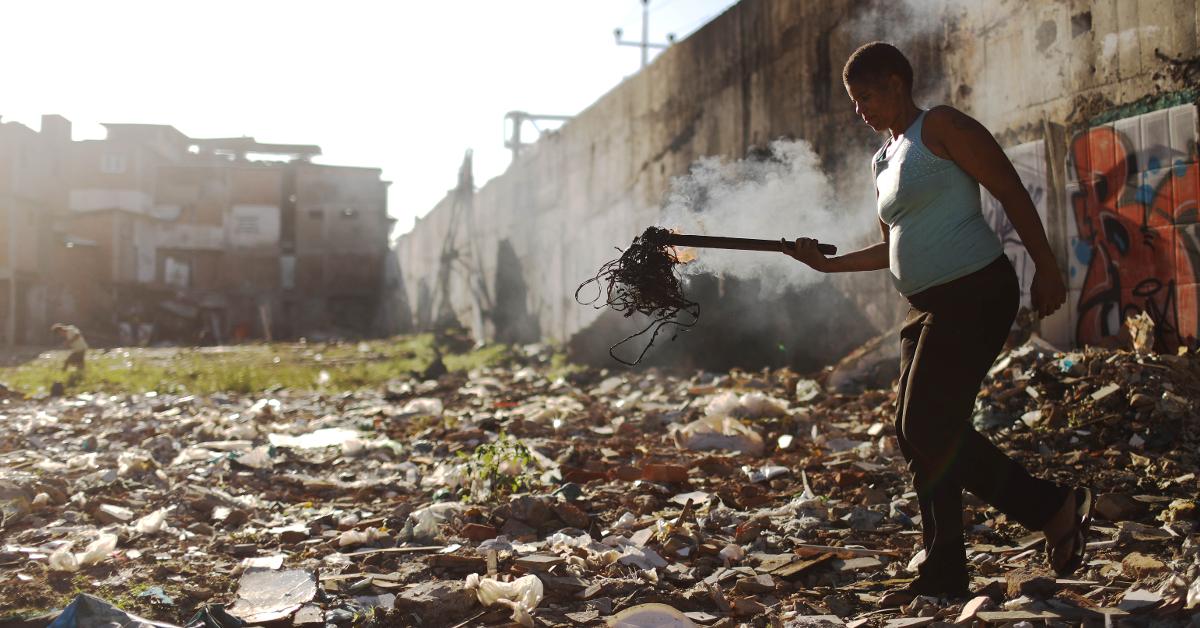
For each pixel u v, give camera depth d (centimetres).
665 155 1288
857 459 484
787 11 1000
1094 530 319
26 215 3014
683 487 445
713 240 287
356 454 592
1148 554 288
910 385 250
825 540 337
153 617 260
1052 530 251
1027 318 711
